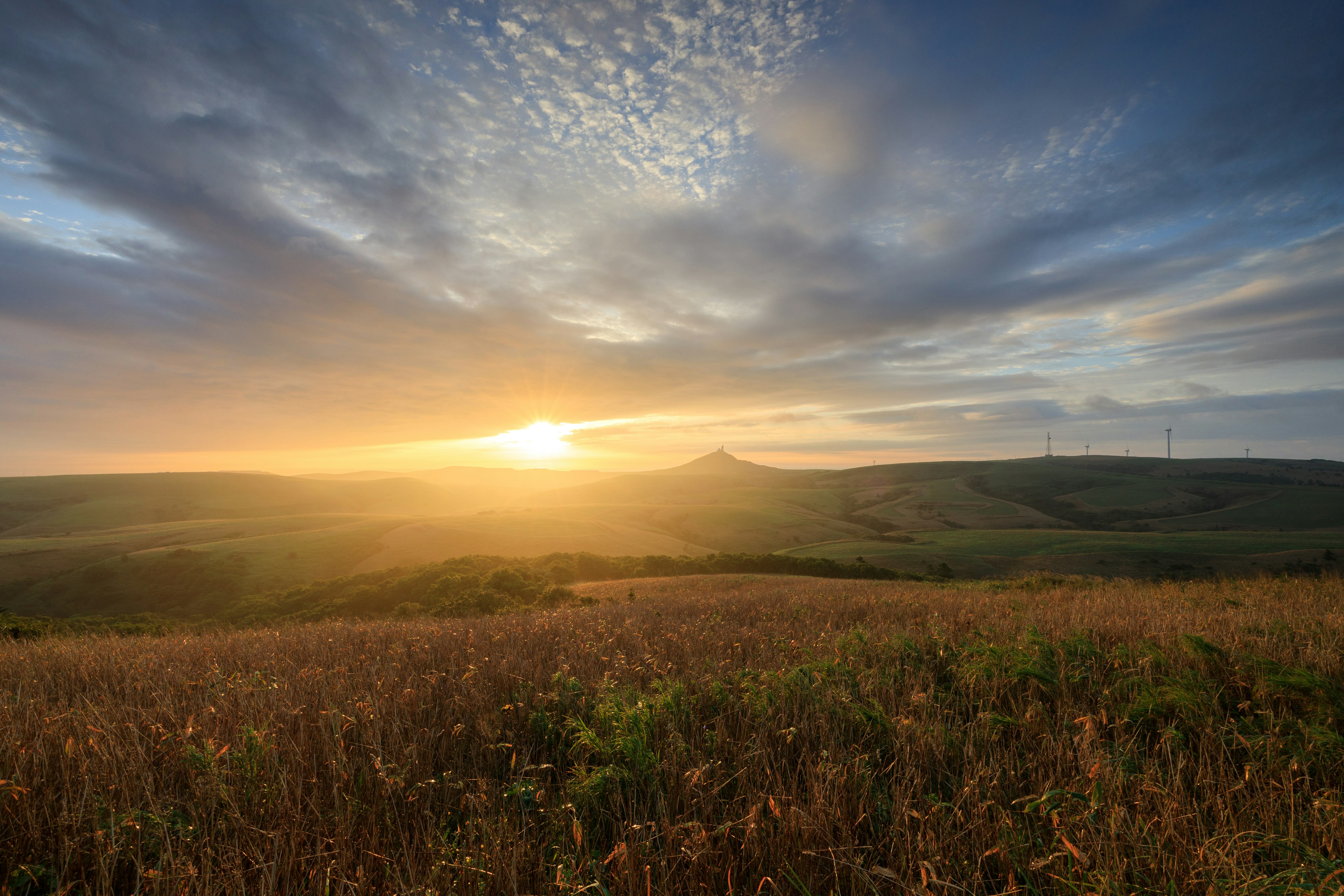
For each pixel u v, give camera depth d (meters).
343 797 2.90
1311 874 2.19
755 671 5.02
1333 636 5.50
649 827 2.72
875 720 3.63
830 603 11.43
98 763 3.26
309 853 2.50
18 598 66.94
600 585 33.62
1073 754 3.16
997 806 2.71
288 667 6.06
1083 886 2.18
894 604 10.70
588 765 3.41
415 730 3.78
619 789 2.98
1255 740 3.25
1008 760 3.18
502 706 4.28
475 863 2.36
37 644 10.11
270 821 2.70
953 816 2.65
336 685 4.83
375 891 2.30
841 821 2.60
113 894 2.31
